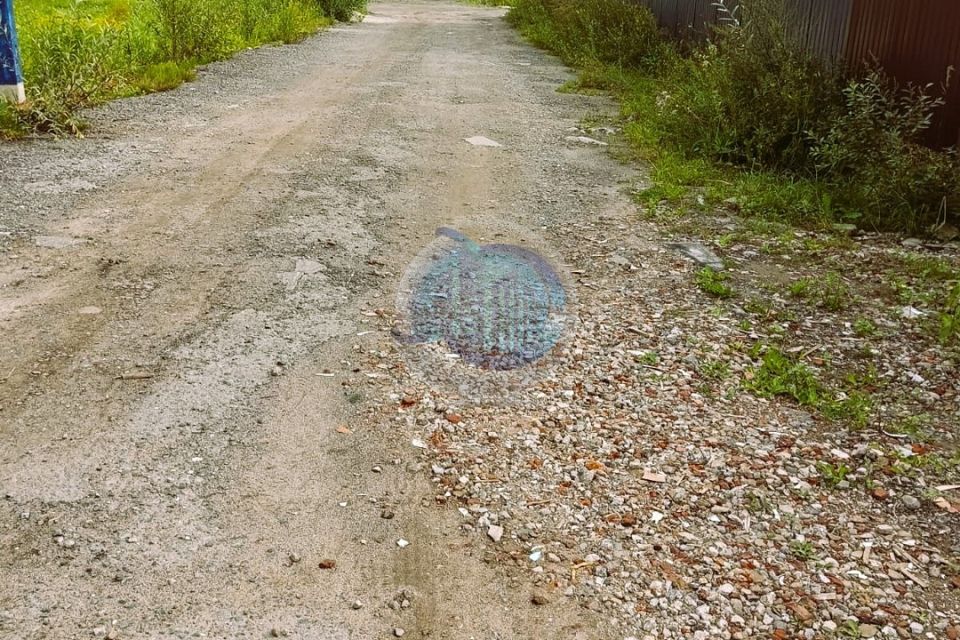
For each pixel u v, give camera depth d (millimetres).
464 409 3469
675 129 8117
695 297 4652
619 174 7215
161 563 2570
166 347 3867
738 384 3752
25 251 4887
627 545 2738
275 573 2561
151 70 10734
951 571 2680
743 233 5734
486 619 2424
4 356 3719
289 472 3039
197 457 3094
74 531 2682
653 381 3742
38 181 6230
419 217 5852
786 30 7840
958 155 5902
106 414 3326
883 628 2430
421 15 23297
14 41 7680
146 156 7066
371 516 2834
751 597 2531
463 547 2711
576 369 3812
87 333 3967
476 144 8055
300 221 5605
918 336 4250
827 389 3744
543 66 13586
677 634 2389
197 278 4637
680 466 3160
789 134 7156
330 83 11055
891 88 6746
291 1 17625
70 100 8383
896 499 3029
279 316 4227
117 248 5004
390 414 3416
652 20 13258
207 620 2363
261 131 8133
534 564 2645
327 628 2363
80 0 15594
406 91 10664
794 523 2875
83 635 2283
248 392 3531
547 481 3049
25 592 2428
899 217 5887
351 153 7438
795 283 4891
